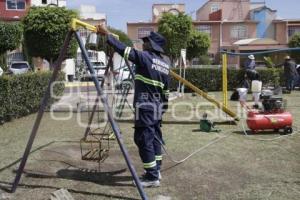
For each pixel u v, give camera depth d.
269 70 21.53
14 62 35.50
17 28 24.20
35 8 29.28
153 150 5.88
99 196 5.54
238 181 6.18
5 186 5.87
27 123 11.09
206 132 9.87
